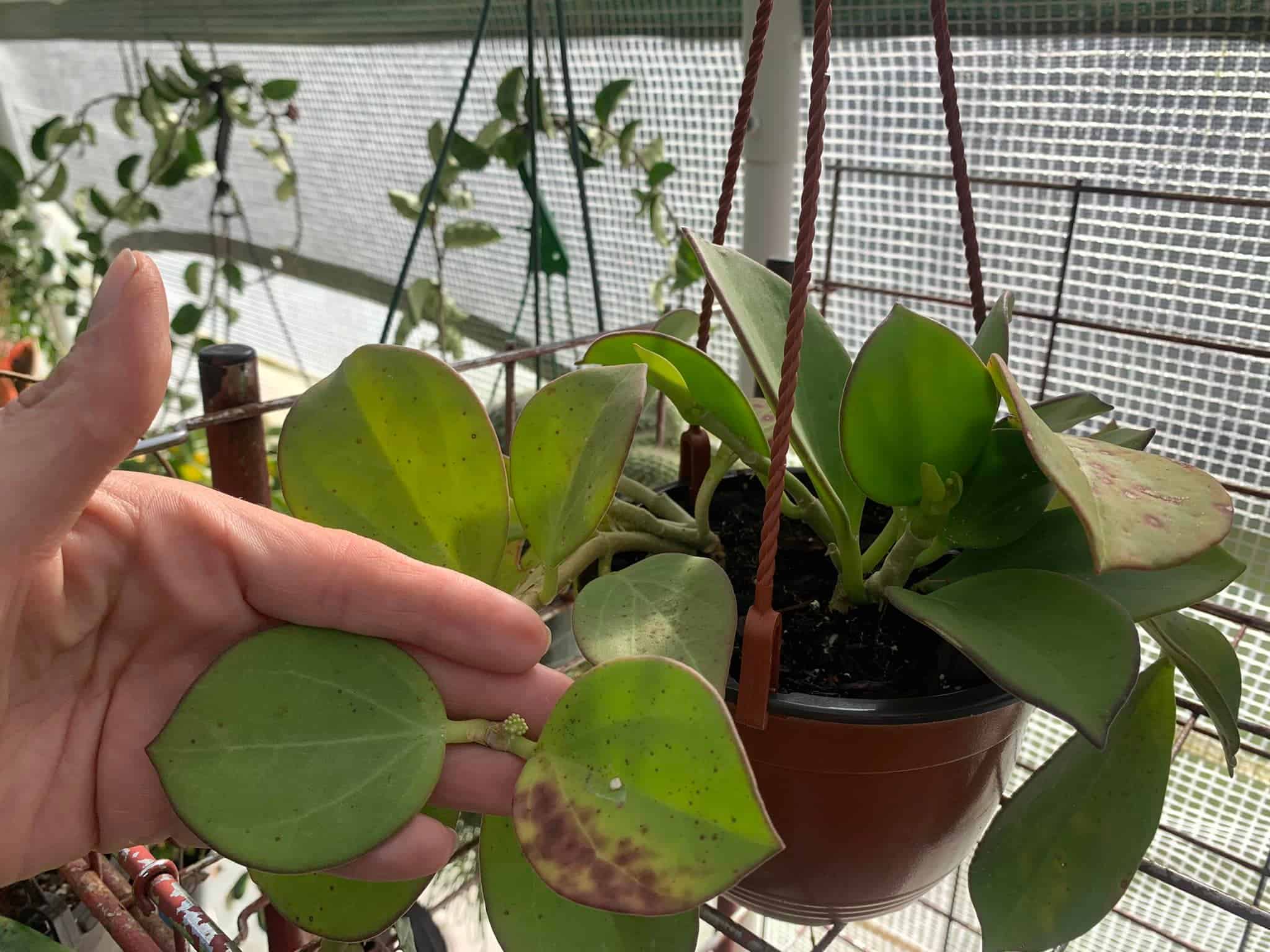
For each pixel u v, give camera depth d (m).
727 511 0.51
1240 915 0.36
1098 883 0.34
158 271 0.26
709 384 0.40
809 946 0.69
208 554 0.34
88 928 0.58
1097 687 0.28
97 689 0.35
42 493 0.27
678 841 0.24
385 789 0.29
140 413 0.26
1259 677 0.61
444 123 1.06
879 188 0.74
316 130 1.22
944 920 0.70
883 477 0.36
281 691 0.31
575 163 0.70
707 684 0.26
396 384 0.35
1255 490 0.47
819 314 0.43
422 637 0.35
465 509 0.37
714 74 0.80
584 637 0.32
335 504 0.36
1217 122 0.57
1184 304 0.62
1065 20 0.60
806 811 0.36
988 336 0.39
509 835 0.33
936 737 0.34
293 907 0.33
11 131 1.60
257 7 1.12
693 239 0.36
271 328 1.57
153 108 1.16
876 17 0.67
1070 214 0.58
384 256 1.26
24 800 0.34
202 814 0.28
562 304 1.05
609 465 0.34
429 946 0.47
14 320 1.42
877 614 0.42
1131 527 0.25
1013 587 0.34
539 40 0.90
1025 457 0.36
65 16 1.46
